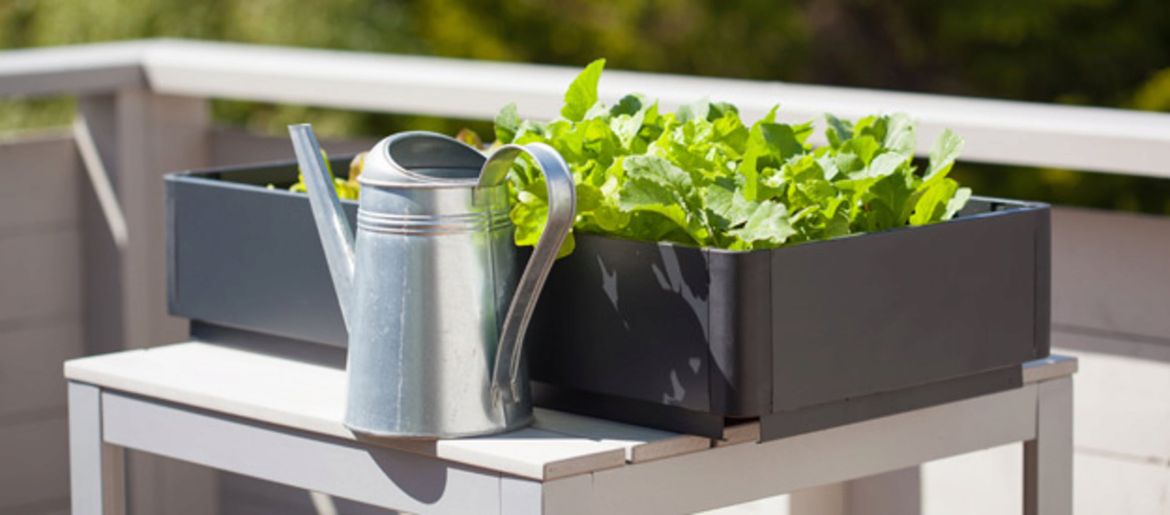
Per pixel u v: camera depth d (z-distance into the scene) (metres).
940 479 2.09
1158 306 1.91
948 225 1.42
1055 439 1.59
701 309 1.30
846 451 1.45
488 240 1.35
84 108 2.70
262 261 1.57
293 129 1.44
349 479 1.42
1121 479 1.96
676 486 1.35
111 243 2.71
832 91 2.22
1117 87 8.30
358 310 1.37
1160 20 8.27
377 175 1.35
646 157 1.37
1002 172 7.65
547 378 1.42
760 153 1.47
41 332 2.69
